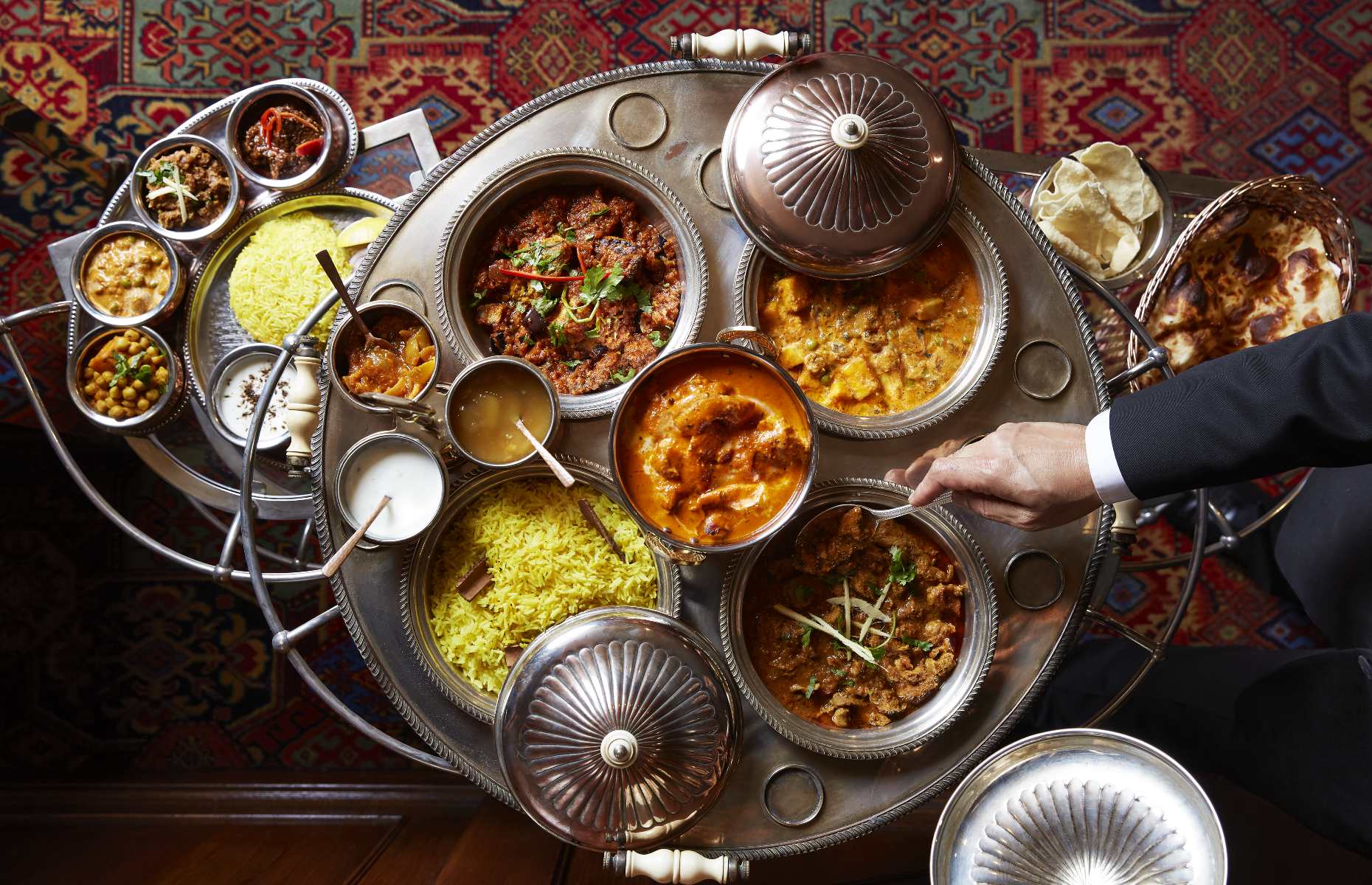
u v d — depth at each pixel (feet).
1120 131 9.72
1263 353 4.63
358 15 9.62
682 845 5.93
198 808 8.82
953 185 5.85
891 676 6.07
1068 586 6.13
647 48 9.65
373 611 5.93
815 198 5.73
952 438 6.13
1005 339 6.09
